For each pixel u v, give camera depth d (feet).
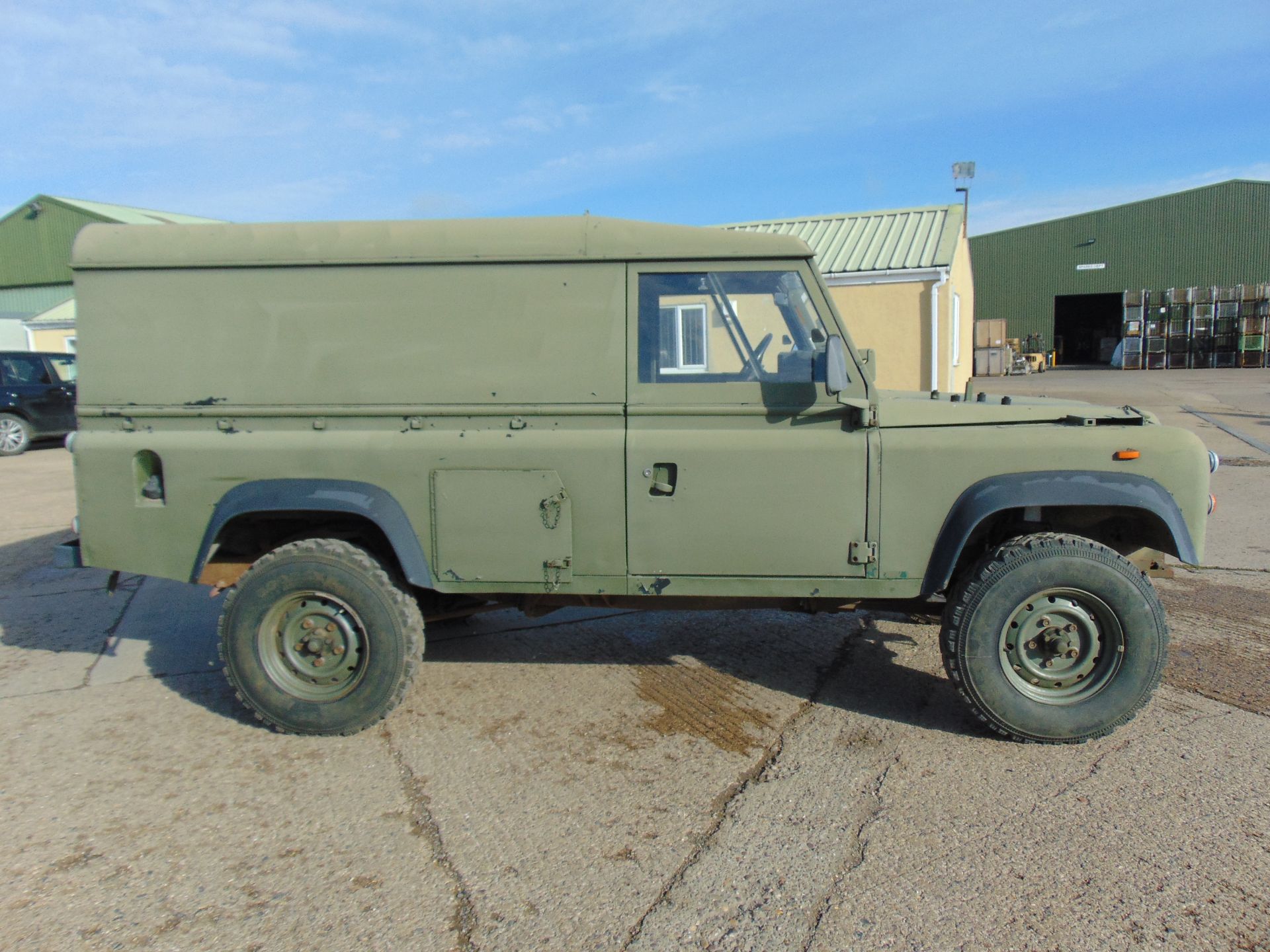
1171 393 69.31
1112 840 9.42
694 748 11.89
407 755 11.84
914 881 8.76
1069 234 130.31
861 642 16.22
